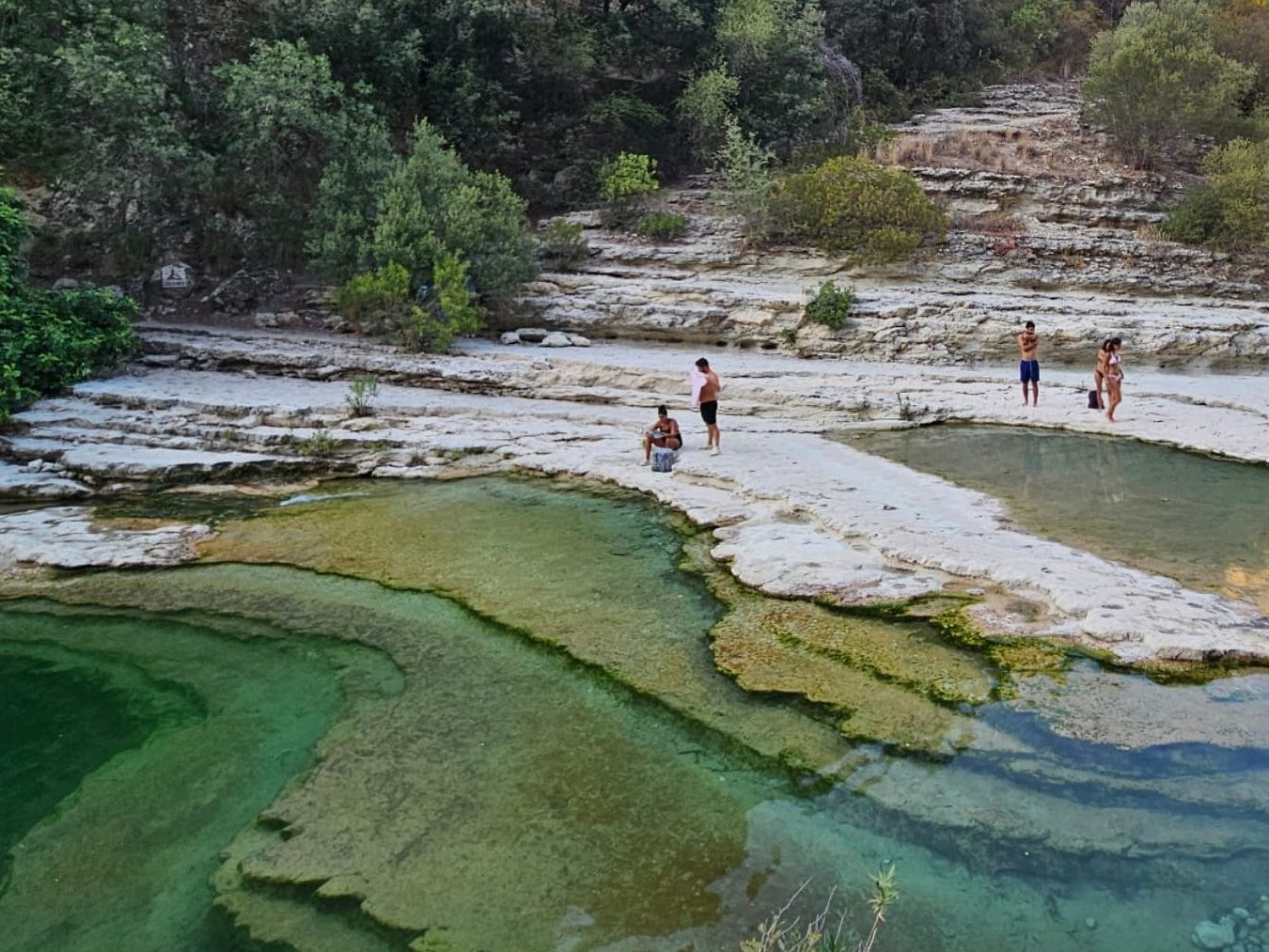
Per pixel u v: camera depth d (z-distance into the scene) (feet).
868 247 83.15
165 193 74.84
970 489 40.50
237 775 21.38
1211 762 19.67
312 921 16.51
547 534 37.27
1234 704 21.68
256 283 79.77
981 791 19.26
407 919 16.42
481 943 15.78
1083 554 30.71
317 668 26.73
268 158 76.02
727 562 32.78
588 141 97.19
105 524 39.14
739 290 78.43
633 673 25.16
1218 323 73.15
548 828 18.85
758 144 98.48
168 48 75.46
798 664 24.89
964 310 75.25
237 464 45.98
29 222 75.15
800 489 39.45
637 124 98.27
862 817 18.78
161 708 24.81
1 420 50.34
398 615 30.07
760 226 86.53
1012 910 16.06
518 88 98.84
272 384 60.85
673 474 43.62
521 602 30.37
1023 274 85.10
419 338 68.85
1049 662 23.82
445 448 48.65
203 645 28.45
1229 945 15.03
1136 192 93.76
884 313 75.10
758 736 21.84
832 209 83.15
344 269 72.23
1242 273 86.28
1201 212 87.45
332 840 18.74
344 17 81.71
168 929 16.52
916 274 84.74
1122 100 96.27
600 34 98.17
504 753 21.77
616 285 81.05
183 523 39.37
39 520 39.70
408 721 23.45
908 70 121.70
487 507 41.09
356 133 76.79
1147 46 94.94
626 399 59.88
